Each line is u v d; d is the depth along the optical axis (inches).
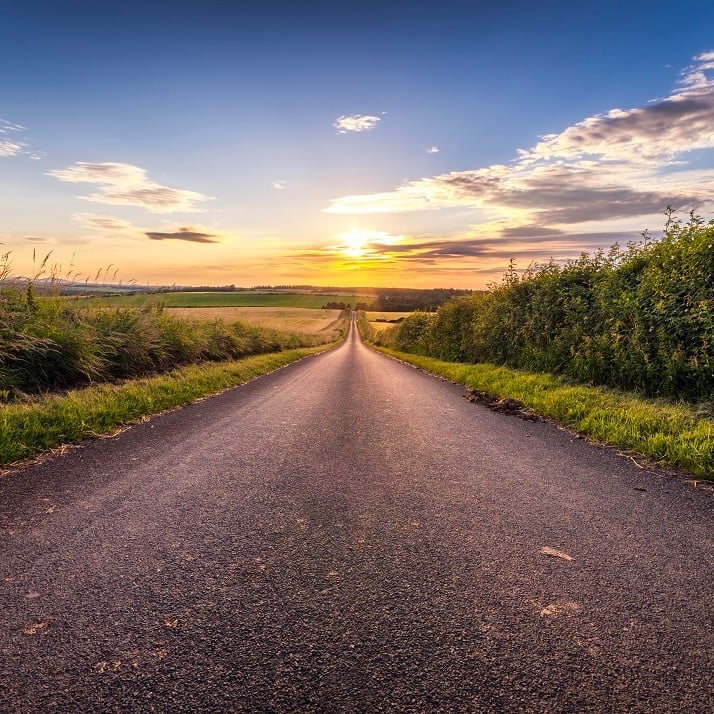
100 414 220.2
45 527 111.3
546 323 436.5
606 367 315.6
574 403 256.5
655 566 96.3
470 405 299.4
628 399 261.3
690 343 261.1
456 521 117.8
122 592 84.8
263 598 83.7
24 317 285.7
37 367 272.8
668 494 137.7
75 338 293.6
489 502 130.6
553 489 141.3
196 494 134.2
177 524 114.1
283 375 511.2
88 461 164.7
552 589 87.4
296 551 101.4
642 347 279.4
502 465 165.8
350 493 136.6
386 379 472.1
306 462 167.3
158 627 75.1
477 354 628.7
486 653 69.9
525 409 275.7
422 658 68.7
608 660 68.5
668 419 203.3
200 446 187.5
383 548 103.2
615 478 152.0
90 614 78.2
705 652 70.6
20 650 69.2
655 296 288.8
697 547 104.9
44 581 88.0
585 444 196.1
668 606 82.4
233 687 62.7
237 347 672.4
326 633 74.1
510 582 89.7
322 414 261.4
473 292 702.5
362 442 197.8
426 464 166.6
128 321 382.0
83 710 58.6
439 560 98.0
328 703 60.2
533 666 67.2
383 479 149.6
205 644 71.2
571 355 378.9
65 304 337.4
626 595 85.7
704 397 242.8
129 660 67.5
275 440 199.3
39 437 181.9
